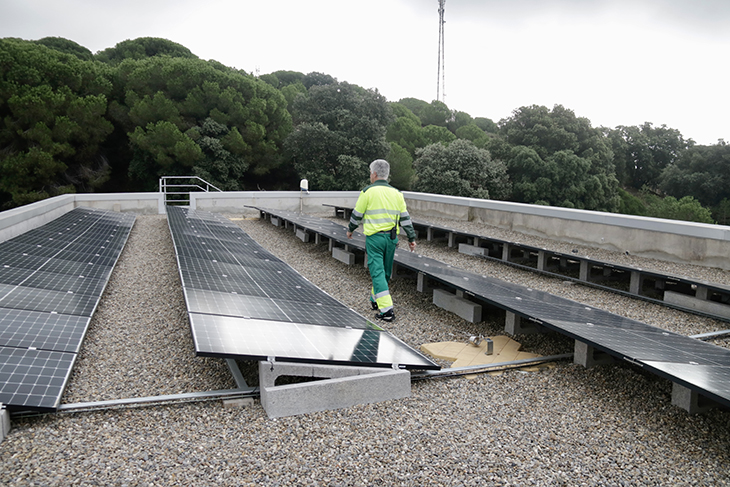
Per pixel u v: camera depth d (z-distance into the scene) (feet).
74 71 81.56
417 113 196.44
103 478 8.31
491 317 20.57
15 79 76.43
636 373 14.61
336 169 102.68
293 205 59.72
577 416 11.86
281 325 13.44
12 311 13.80
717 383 10.42
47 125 78.74
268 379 11.33
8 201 79.46
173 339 16.22
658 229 31.91
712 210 143.13
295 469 8.94
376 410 11.69
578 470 9.41
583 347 15.23
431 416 11.55
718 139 150.41
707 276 27.04
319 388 11.41
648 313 21.91
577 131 124.67
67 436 9.66
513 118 129.39
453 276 21.49
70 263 22.26
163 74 88.63
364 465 9.20
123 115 89.30
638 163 180.04
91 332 16.47
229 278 19.06
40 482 8.04
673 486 8.99
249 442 9.84
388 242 19.21
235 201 56.85
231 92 93.45
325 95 102.94
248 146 95.76
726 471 9.54
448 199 52.65
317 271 28.71
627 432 11.07
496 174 106.52
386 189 19.02
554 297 20.34
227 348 10.71
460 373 14.51
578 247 36.70
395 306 22.02
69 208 45.19
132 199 52.54
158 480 8.38
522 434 10.81
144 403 11.41
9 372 10.32
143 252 31.35
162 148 85.51
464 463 9.46
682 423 11.55
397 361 12.71
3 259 19.61
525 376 14.51
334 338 13.37
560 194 112.27
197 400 11.69
